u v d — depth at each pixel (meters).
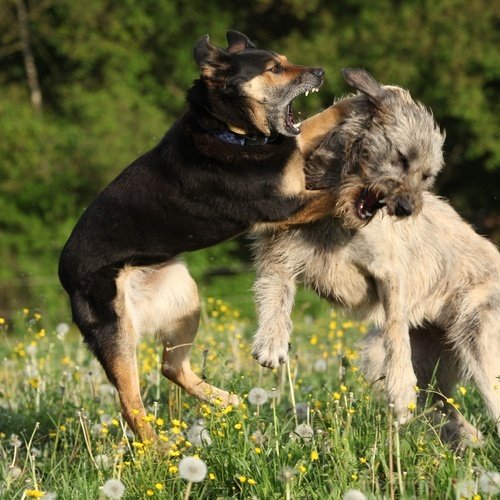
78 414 10.73
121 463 9.20
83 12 40.84
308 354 15.74
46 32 41.28
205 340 14.97
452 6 39.50
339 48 39.38
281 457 9.02
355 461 8.88
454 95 38.16
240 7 43.44
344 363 11.12
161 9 42.22
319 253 11.27
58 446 11.20
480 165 40.62
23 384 13.57
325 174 11.26
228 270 34.88
